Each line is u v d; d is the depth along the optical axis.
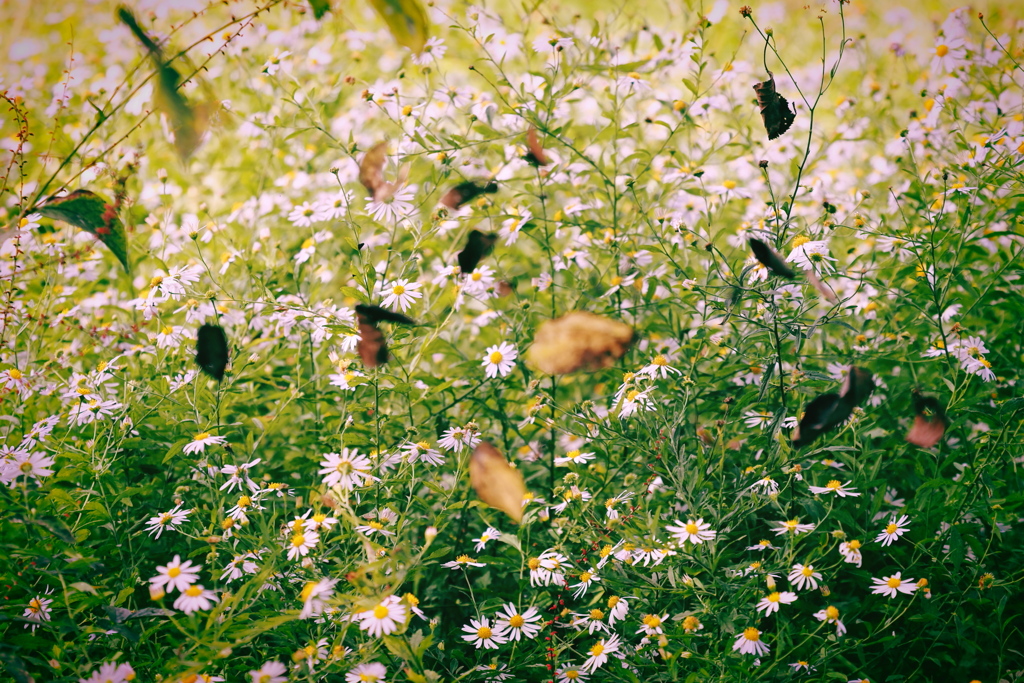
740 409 2.88
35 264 3.20
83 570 2.17
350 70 4.77
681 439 2.70
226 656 2.19
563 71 3.44
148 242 3.92
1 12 5.14
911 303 2.93
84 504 2.45
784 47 5.41
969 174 3.22
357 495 2.57
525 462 3.16
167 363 3.16
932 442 2.51
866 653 2.55
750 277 2.86
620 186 3.67
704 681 2.31
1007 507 2.56
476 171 3.62
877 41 5.08
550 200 3.58
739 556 2.81
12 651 2.10
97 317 3.58
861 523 2.77
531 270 3.62
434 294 3.35
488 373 2.88
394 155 3.53
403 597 2.28
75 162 3.96
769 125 2.71
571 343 2.41
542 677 2.50
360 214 3.00
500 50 3.75
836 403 2.26
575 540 2.65
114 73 4.73
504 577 2.87
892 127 4.39
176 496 2.72
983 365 2.78
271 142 4.21
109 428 2.77
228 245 3.68
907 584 2.46
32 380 2.86
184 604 2.05
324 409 3.20
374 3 1.81
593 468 2.87
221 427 2.89
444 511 2.50
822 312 3.53
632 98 4.11
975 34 4.03
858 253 3.49
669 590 2.41
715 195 3.96
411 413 2.84
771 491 2.56
